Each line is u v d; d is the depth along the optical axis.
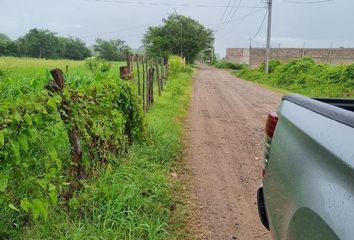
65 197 3.77
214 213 4.40
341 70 20.42
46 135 3.32
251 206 4.64
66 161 4.02
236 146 7.74
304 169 1.83
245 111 12.92
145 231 3.65
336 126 1.67
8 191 3.10
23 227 3.38
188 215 4.30
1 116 2.86
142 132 6.23
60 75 3.75
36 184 3.14
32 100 3.23
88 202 3.85
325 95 18.27
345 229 1.32
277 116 2.59
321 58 54.84
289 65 26.88
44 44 85.69
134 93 5.98
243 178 5.70
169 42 73.88
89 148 4.26
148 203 4.14
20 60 32.66
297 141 2.03
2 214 3.34
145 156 5.70
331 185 1.52
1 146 2.84
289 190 1.98
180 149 7.12
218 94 19.03
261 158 6.86
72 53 90.62
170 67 28.48
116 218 3.68
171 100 13.62
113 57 86.31
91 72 11.95
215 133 8.98
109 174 4.37
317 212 1.56
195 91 20.47
